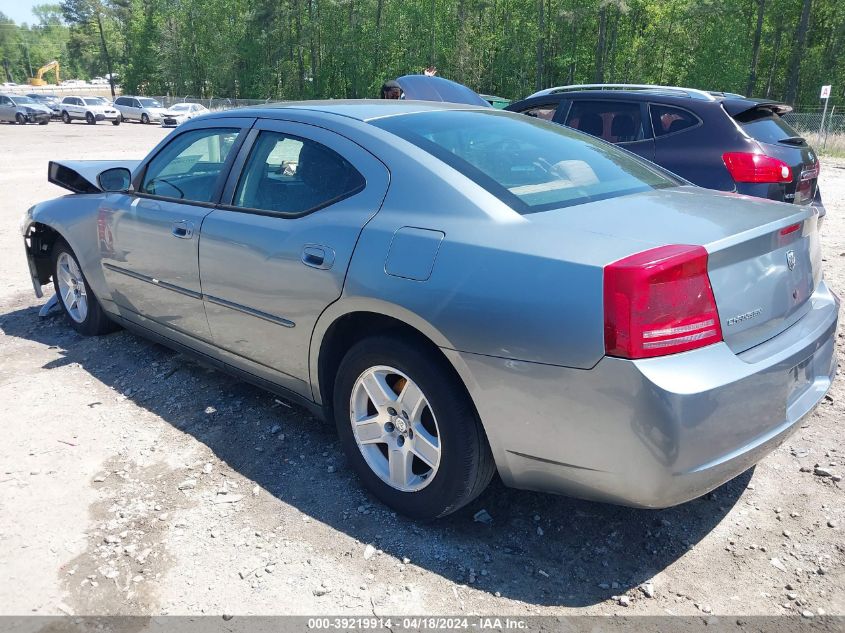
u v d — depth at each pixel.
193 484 3.03
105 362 4.42
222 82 68.62
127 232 3.99
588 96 6.87
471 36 57.69
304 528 2.73
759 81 61.28
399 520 2.78
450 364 2.50
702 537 2.68
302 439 3.42
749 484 3.03
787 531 2.71
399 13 58.97
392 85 8.28
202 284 3.47
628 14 58.00
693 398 2.04
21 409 3.76
